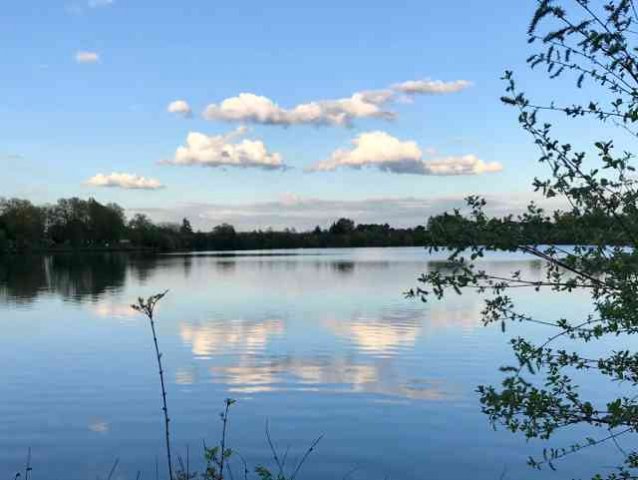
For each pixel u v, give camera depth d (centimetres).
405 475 831
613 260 306
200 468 856
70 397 1259
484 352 1692
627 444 905
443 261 351
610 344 1452
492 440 959
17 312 2881
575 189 310
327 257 11144
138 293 3919
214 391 1298
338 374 1455
